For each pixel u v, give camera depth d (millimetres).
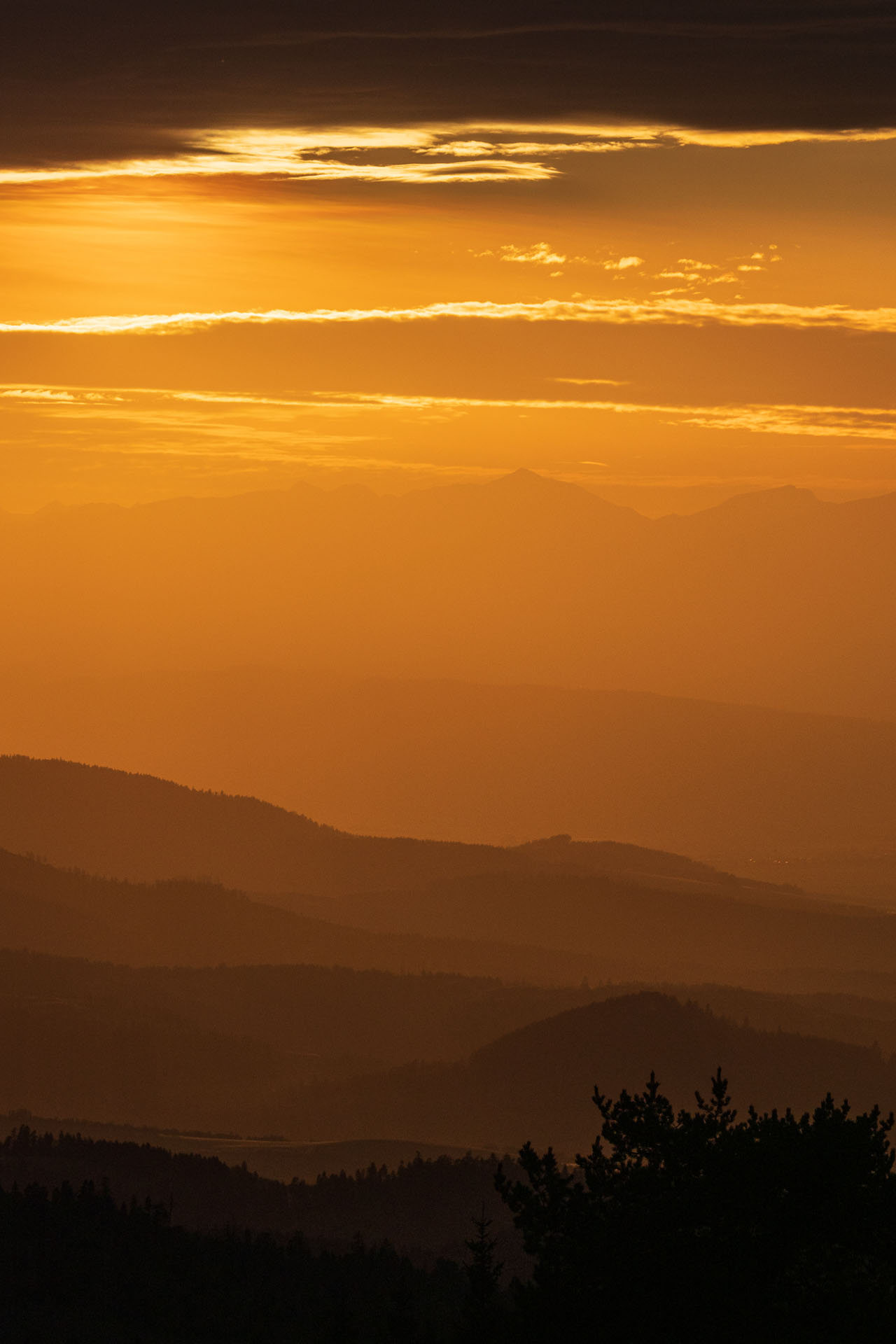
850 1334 101438
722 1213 112062
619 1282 111062
